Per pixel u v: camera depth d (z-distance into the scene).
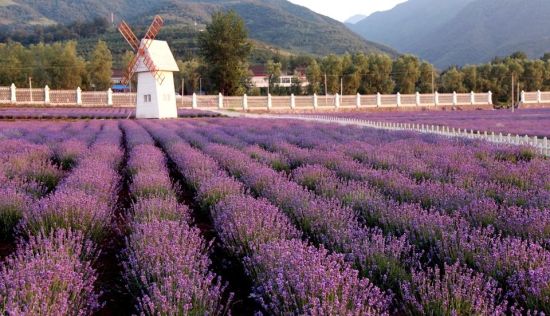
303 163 11.02
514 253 4.34
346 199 6.93
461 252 4.65
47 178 9.21
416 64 79.62
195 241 4.95
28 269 3.85
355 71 76.12
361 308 3.30
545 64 80.00
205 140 15.57
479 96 64.81
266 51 161.50
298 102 56.22
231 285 4.97
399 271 4.36
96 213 6.04
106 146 13.02
